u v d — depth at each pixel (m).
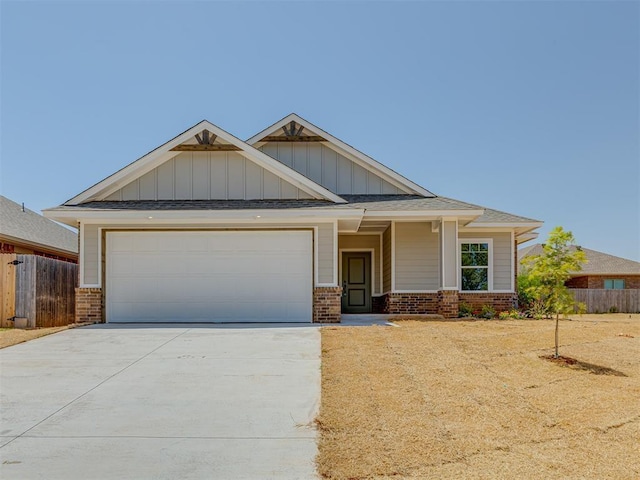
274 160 14.94
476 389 7.35
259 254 14.09
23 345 10.77
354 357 9.20
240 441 5.64
